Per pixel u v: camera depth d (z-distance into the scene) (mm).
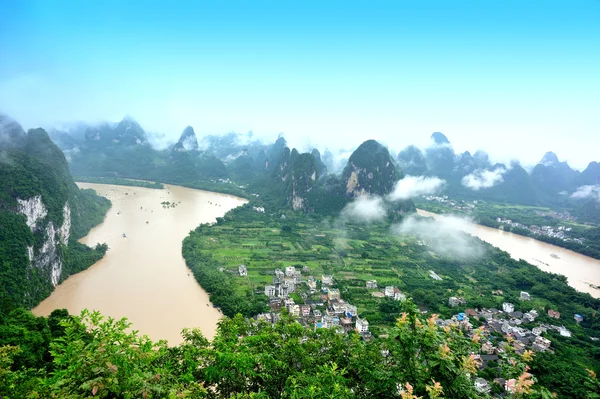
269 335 25891
